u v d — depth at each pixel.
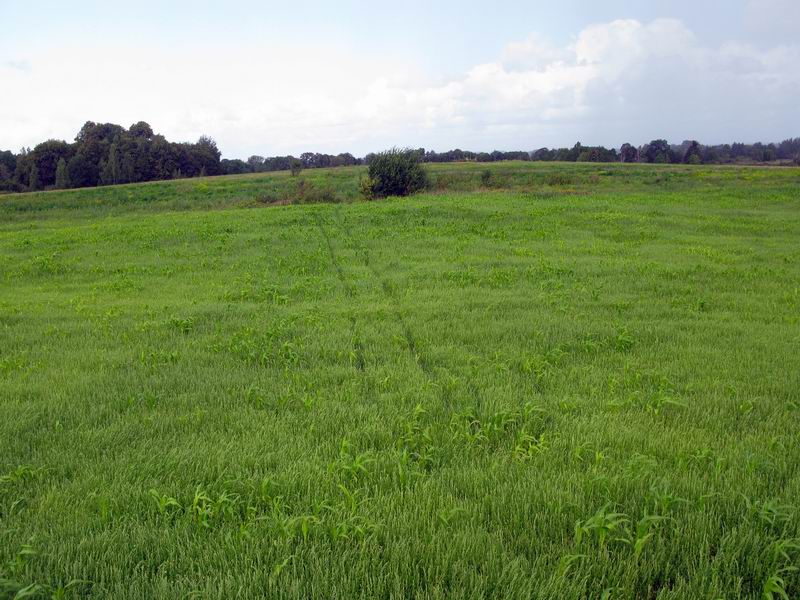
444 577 3.84
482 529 4.31
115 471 5.38
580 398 7.19
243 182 67.88
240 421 6.59
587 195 38.97
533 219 27.41
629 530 4.17
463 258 18.89
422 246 21.70
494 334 10.27
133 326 11.53
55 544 4.20
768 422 6.31
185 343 10.17
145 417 6.71
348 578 3.79
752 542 4.09
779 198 36.38
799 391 7.29
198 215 34.22
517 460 5.51
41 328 11.51
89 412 7.00
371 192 42.72
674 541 4.15
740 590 3.70
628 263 17.55
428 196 39.31
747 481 4.88
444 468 5.36
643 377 8.02
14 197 60.78
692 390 7.43
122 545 4.20
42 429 6.39
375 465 5.31
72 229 29.80
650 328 10.52
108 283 16.94
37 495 5.03
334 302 13.43
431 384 7.59
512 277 15.93
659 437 5.95
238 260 19.98
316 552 4.10
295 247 22.08
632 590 3.71
